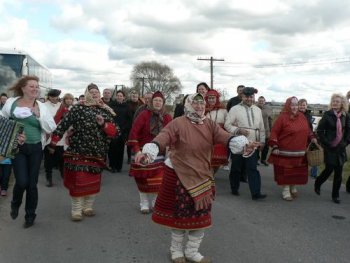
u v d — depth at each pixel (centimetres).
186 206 447
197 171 443
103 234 573
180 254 478
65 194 810
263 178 1005
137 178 662
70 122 609
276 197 800
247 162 775
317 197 803
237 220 643
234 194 816
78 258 491
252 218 655
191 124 450
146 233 577
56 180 948
